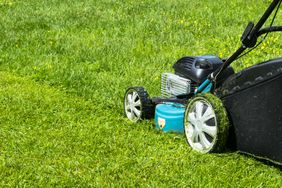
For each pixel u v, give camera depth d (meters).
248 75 3.77
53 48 6.22
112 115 4.62
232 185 3.63
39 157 3.96
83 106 4.77
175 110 4.25
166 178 3.71
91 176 3.74
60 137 4.21
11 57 5.93
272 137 3.72
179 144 4.09
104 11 8.18
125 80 5.25
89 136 4.22
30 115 4.59
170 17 7.71
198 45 6.37
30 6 8.67
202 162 3.85
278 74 3.64
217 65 4.20
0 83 5.27
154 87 5.08
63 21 7.47
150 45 6.33
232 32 6.80
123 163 3.86
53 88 5.21
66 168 3.83
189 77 4.23
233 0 9.04
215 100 3.87
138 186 3.67
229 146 3.96
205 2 8.91
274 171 3.76
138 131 4.30
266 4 8.69
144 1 9.02
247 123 3.81
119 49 6.14
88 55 5.95
